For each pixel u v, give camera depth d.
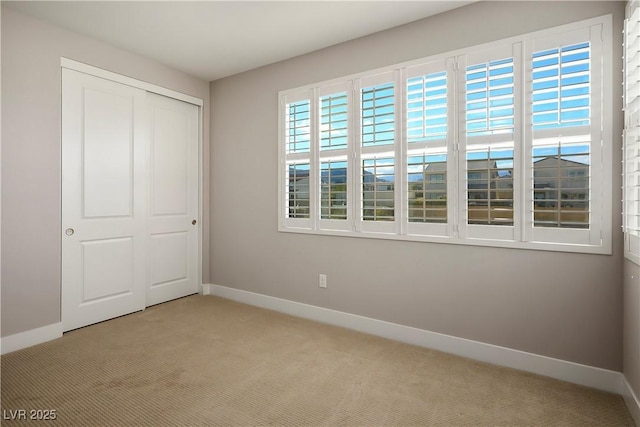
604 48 1.96
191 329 2.87
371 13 2.48
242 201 3.66
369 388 1.99
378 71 2.75
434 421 1.70
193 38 2.88
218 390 1.96
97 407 1.78
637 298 1.68
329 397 1.90
